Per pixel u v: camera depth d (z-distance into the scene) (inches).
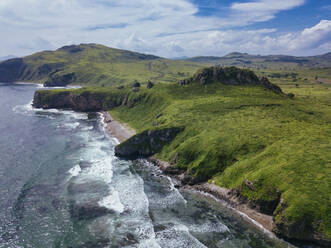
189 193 2517.2
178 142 3395.7
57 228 1962.4
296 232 1771.7
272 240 1804.9
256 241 1796.3
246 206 2187.5
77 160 3373.5
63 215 2126.0
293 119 3427.7
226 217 2087.8
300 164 2188.7
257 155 2588.6
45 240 1834.4
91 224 2005.4
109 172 3002.0
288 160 2292.1
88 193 2484.0
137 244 1777.8
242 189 2272.4
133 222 2026.3
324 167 2095.2
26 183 2682.1
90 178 2824.8
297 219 1770.4
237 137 2960.1
